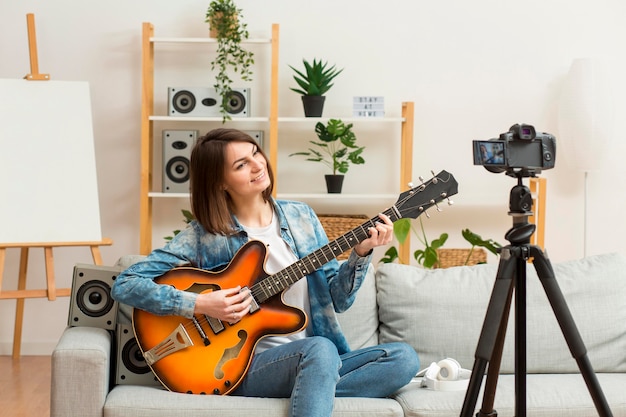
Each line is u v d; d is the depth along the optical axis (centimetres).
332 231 441
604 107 440
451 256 455
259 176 255
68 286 466
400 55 466
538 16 467
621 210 475
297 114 467
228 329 244
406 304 278
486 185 470
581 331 276
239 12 452
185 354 244
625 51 469
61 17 459
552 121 470
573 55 468
